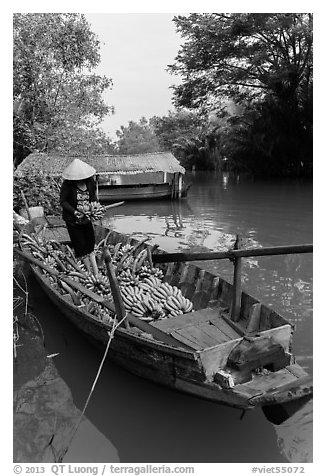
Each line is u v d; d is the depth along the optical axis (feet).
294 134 80.48
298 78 77.77
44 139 59.82
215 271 26.58
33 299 23.56
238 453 13.08
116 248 23.52
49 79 59.41
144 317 17.93
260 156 84.53
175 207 50.80
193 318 17.31
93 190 22.89
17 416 15.05
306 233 35.81
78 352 18.79
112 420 14.71
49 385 16.65
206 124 110.63
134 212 47.98
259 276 25.80
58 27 58.03
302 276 25.72
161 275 21.80
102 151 66.18
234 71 79.10
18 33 57.16
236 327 16.37
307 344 17.93
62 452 13.42
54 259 23.72
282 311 21.04
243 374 13.24
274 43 75.20
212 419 14.37
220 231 37.35
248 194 59.93
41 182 42.04
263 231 36.81
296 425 13.94
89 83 63.21
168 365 13.88
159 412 15.01
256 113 84.38
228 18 74.02
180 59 80.48
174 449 13.39
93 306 18.89
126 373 16.44
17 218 32.60
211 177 88.33
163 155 57.88
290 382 12.82
